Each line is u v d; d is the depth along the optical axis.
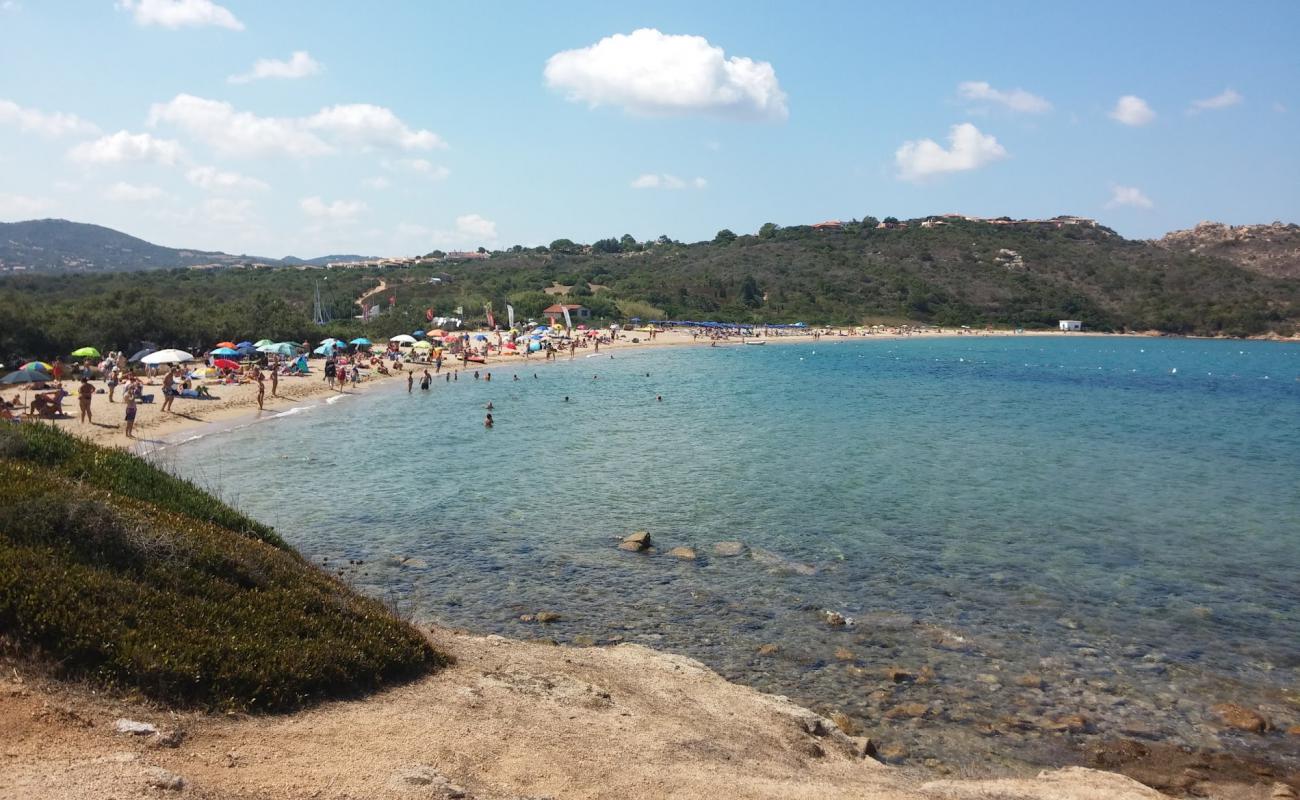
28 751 6.54
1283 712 13.34
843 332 155.00
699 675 13.30
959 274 198.12
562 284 171.88
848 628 16.62
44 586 8.59
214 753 7.54
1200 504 28.55
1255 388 77.94
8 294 81.56
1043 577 20.12
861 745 11.59
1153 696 13.86
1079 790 10.12
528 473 32.16
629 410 53.41
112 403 43.69
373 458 34.88
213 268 192.12
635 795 8.30
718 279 181.38
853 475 32.53
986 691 13.95
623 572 19.95
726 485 30.27
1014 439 43.16
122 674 8.19
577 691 11.21
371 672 10.26
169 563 10.36
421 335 102.81
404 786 7.40
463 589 18.53
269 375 62.31
